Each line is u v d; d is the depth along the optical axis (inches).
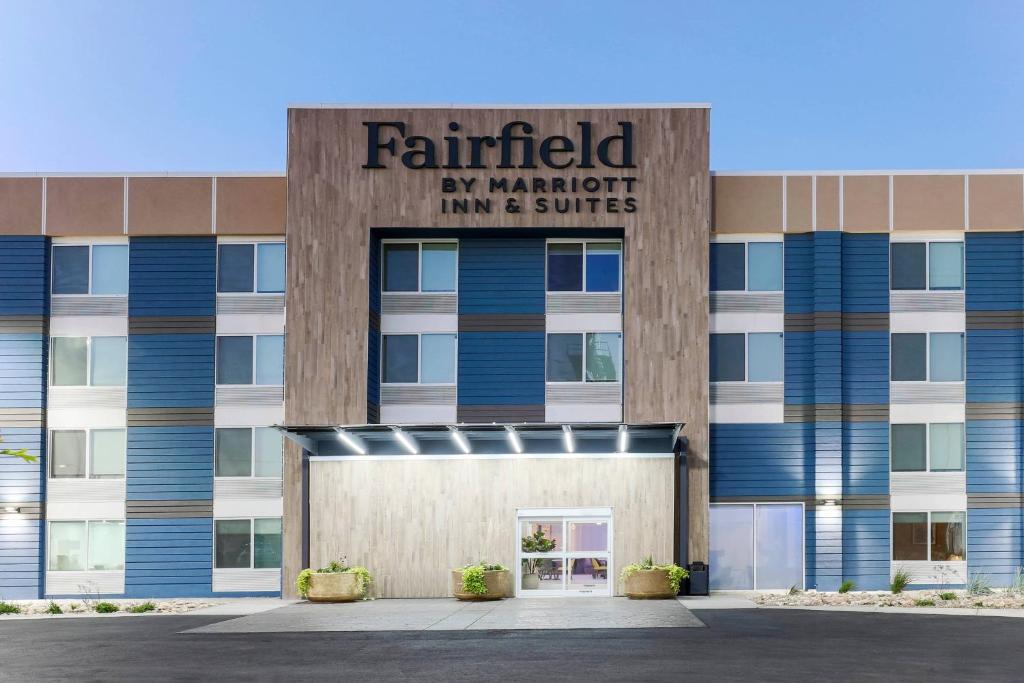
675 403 1264.8
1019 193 1316.4
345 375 1266.0
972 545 1299.2
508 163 1290.6
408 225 1285.7
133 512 1307.8
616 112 1295.5
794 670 606.9
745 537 1296.8
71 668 645.9
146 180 1331.2
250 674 611.8
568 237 1327.5
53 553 1311.5
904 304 1322.6
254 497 1307.8
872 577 1291.8
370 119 1296.8
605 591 1210.0
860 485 1304.1
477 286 1326.3
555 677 585.9
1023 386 1306.6
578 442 1234.6
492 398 1312.7
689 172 1286.9
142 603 1187.9
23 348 1318.9
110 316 1334.9
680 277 1275.8
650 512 1215.6
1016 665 625.6
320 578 1164.5
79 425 1325.0
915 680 569.9
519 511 1222.3
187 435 1315.2
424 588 1218.6
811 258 1321.4
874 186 1318.9
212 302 1325.0
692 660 650.8
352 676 599.2
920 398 1315.2
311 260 1279.5
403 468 1234.0
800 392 1310.3
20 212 1327.5
